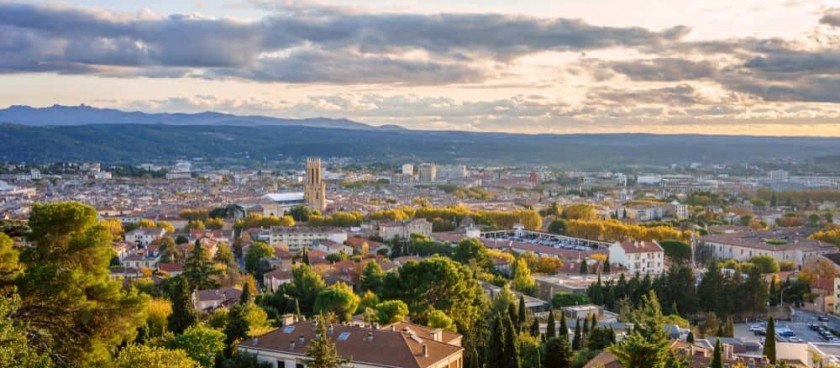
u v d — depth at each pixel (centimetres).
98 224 11250
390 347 15188
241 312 19325
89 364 10131
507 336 16488
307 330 16375
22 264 10412
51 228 10744
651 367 10494
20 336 8638
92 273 10750
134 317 10694
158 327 19162
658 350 10488
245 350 16288
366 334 15750
